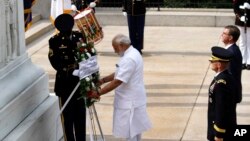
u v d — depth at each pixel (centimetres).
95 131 1543
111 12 3133
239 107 1867
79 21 2006
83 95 1366
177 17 3080
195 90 2044
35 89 1453
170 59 2459
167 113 1814
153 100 1939
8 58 1366
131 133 1387
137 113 1389
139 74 1385
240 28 2300
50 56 1424
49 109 1488
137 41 2509
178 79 2175
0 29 1316
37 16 3003
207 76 2212
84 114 1466
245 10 2283
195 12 3136
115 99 1396
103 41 2755
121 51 1376
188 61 2427
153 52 2575
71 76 1421
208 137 1259
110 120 1755
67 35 1412
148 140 1598
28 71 1456
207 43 2733
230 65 1519
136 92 1381
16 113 1341
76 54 1372
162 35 2898
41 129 1434
